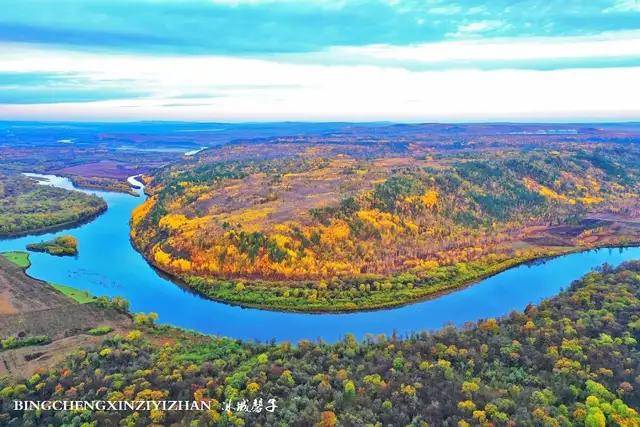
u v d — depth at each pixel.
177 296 170.00
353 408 93.44
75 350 120.81
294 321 150.38
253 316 153.88
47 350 123.19
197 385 100.81
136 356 116.38
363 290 163.88
